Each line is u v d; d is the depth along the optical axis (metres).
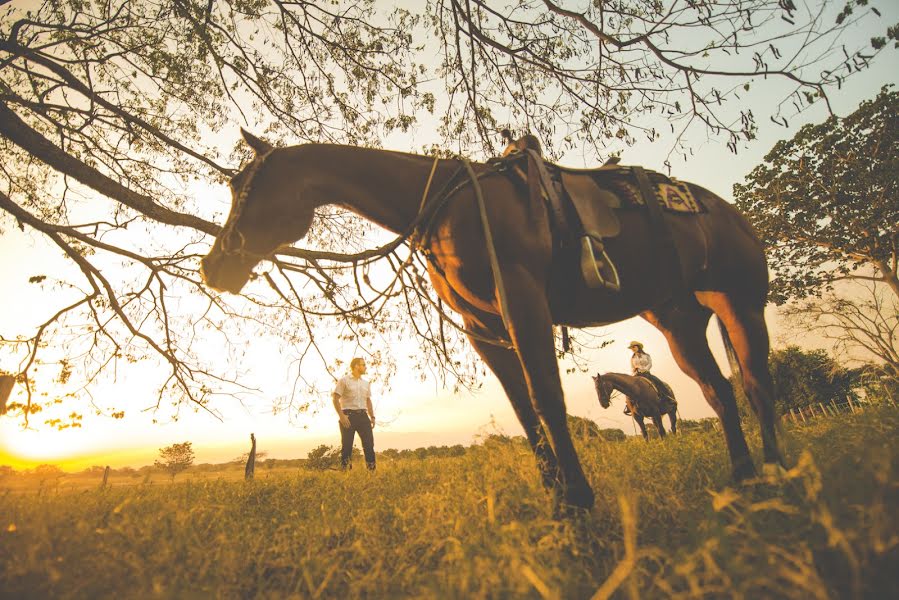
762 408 3.12
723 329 3.48
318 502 3.79
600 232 2.64
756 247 3.54
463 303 2.76
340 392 7.40
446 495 2.59
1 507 2.93
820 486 1.52
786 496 2.02
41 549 2.03
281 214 2.57
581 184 2.79
